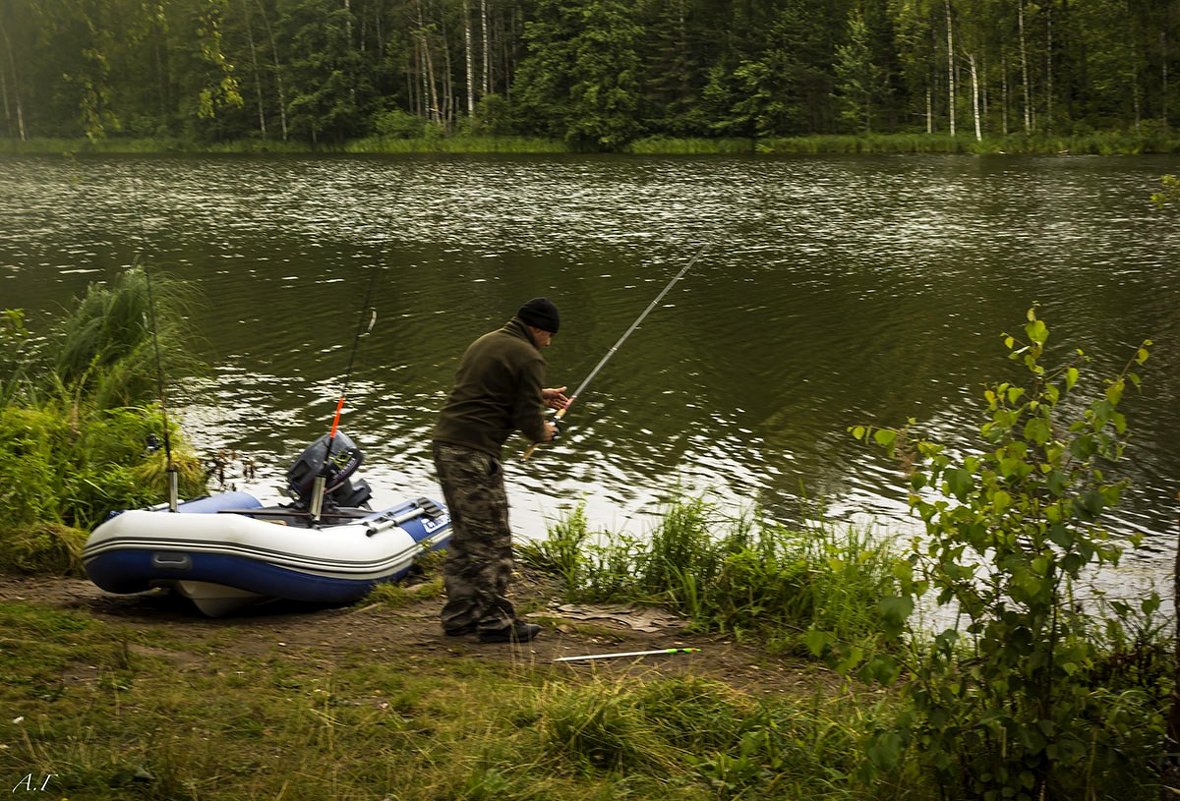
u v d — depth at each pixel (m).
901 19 64.44
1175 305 17.34
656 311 17.61
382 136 66.94
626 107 63.03
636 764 4.23
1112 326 16.05
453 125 70.12
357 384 13.47
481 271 21.45
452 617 5.83
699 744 4.45
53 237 26.58
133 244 25.38
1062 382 13.13
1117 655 4.68
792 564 6.62
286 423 11.93
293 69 67.75
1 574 7.00
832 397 12.83
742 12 64.69
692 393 13.02
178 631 5.75
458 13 71.75
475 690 4.85
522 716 4.48
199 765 3.83
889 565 6.57
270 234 27.23
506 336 5.84
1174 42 57.03
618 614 6.55
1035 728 3.95
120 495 8.38
